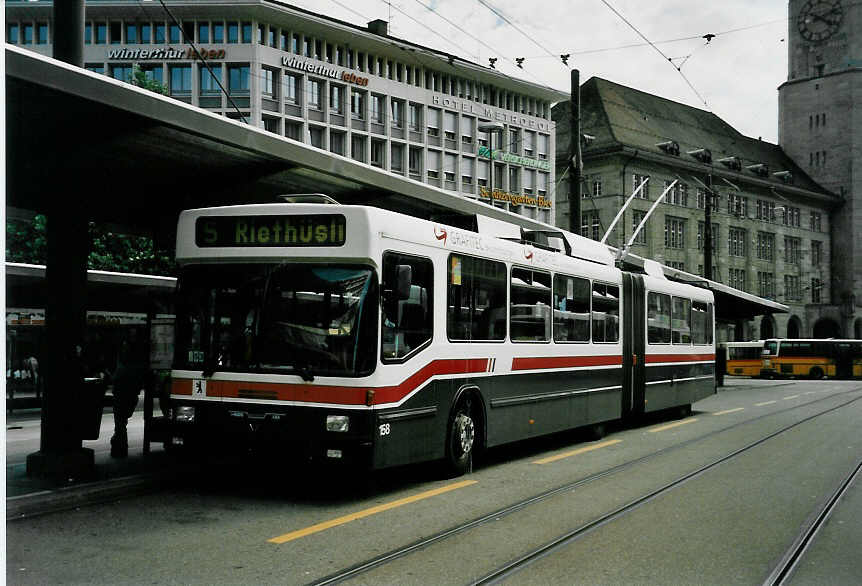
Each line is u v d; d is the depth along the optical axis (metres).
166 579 5.77
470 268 10.48
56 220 9.50
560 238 13.88
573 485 9.94
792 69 97.62
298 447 8.47
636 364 16.56
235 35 55.22
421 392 9.38
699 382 20.92
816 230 91.75
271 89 55.91
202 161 10.86
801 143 96.62
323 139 58.00
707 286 22.84
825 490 9.92
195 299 9.06
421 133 63.81
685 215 74.44
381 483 9.91
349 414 8.38
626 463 11.93
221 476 10.27
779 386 42.94
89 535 7.08
